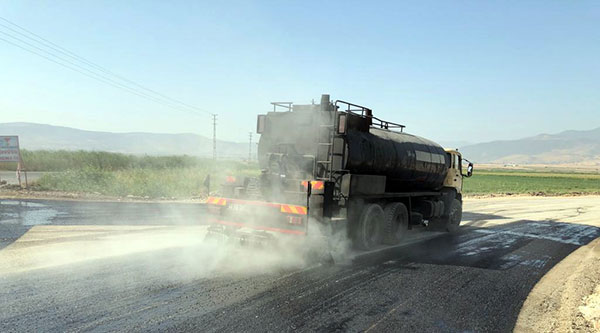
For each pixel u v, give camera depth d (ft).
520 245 36.78
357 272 24.29
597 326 17.52
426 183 41.16
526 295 21.53
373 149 31.68
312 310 17.46
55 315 15.33
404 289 21.30
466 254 31.68
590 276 26.35
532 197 107.45
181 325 15.05
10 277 19.61
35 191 57.52
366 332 15.47
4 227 31.76
